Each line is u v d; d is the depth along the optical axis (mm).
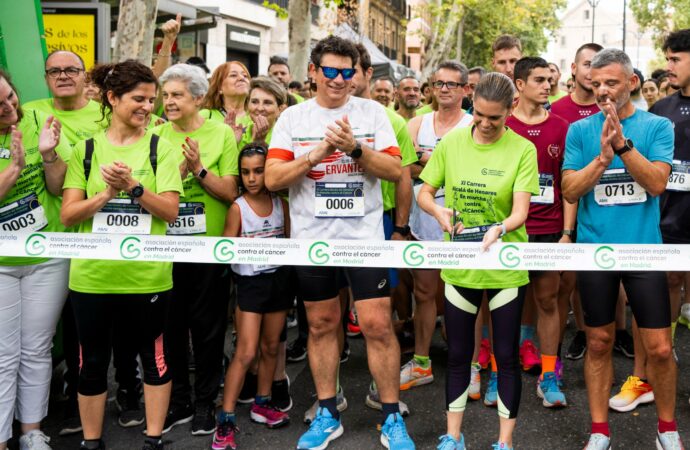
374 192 3971
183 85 4238
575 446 4129
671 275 5043
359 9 23875
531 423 4441
